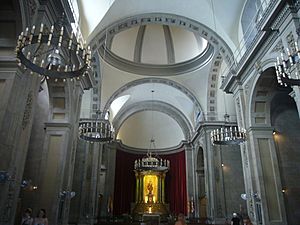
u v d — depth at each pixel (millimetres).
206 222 16672
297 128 11602
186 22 12562
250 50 10039
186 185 22672
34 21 6758
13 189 6102
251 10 10984
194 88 18422
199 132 18922
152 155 26719
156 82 18906
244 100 11430
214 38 12445
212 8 11445
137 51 18703
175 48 18844
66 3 7551
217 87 17188
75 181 14945
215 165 16516
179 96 21031
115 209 23078
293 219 10109
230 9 11523
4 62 6207
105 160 21062
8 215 5887
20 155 6484
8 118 5941
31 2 6578
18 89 6297
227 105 17438
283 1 7477
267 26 8484
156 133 27344
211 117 17297
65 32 7887
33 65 5418
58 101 10141
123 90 18734
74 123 10609
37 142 11383
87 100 16688
